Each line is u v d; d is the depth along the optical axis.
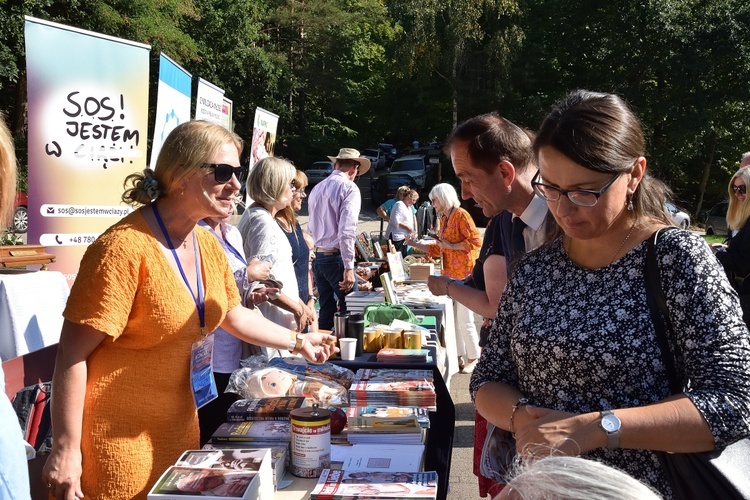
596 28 27.12
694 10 25.55
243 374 2.65
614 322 1.44
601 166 1.38
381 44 39.31
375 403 2.46
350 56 35.47
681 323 1.38
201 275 2.06
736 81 25.30
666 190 1.58
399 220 9.86
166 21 21.06
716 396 1.30
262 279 3.22
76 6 18.00
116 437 1.88
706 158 27.66
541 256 1.66
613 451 1.43
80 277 1.84
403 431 2.20
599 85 27.05
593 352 1.44
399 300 4.99
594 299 1.49
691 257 1.40
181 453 1.99
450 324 5.47
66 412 1.82
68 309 1.83
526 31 27.34
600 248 1.52
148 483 1.91
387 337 3.39
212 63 27.30
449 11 26.67
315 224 6.23
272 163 3.84
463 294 2.70
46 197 3.58
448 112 32.38
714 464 1.33
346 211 5.91
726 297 1.37
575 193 1.42
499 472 1.94
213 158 1.94
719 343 1.34
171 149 1.95
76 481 1.81
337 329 3.33
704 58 24.72
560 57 28.22
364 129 40.41
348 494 1.71
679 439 1.30
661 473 1.40
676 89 25.55
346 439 2.23
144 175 2.00
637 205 1.51
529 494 0.96
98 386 1.88
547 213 2.11
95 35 3.67
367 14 37.19
